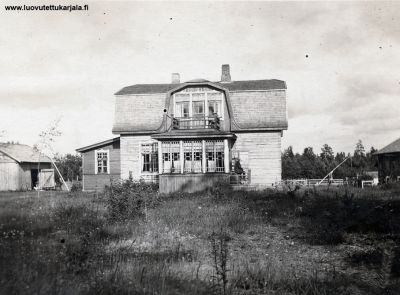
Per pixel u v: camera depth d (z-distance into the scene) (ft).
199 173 83.56
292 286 22.59
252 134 96.48
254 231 41.19
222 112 95.91
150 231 39.37
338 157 304.09
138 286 20.35
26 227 37.70
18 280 18.67
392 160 127.24
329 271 25.84
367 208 43.96
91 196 78.95
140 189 54.70
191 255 30.07
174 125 90.89
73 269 22.27
